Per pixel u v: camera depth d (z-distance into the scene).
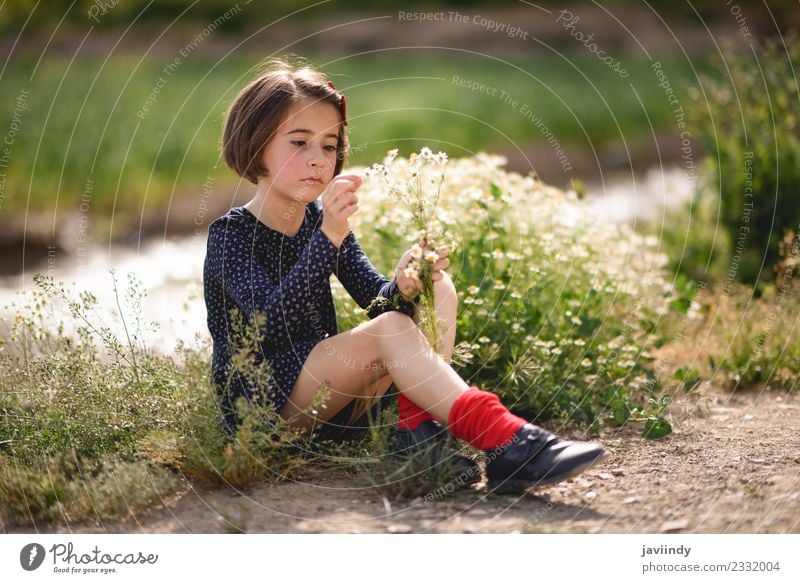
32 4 21.03
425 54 23.08
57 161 10.86
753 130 5.98
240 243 3.09
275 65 3.66
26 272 7.91
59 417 3.12
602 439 3.49
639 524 2.64
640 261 4.74
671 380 4.12
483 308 3.78
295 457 3.06
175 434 2.99
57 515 2.78
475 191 3.87
